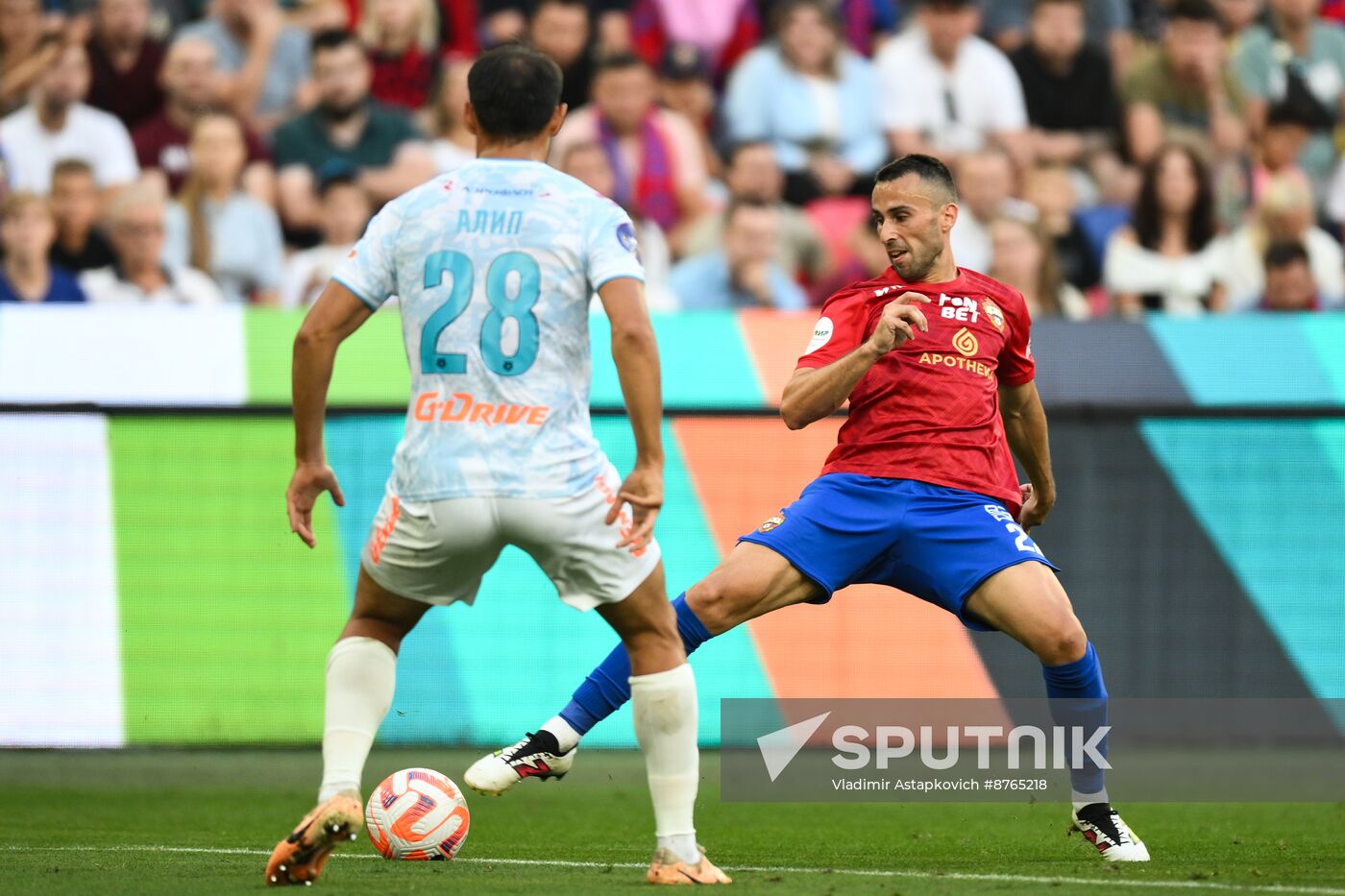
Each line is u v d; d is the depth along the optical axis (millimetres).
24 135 40750
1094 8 45875
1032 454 18609
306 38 42656
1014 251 41219
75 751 29375
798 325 32625
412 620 13492
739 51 45469
